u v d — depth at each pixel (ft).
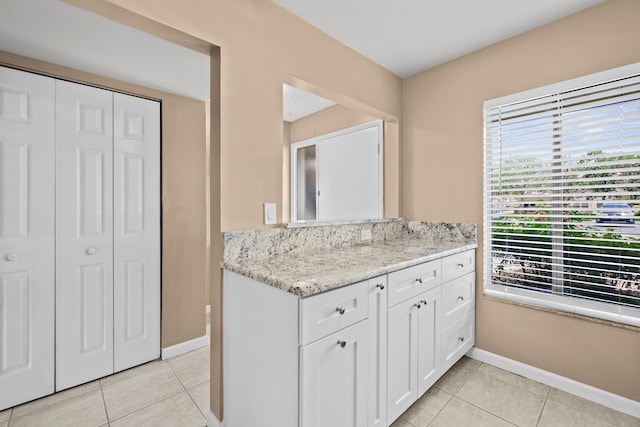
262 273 4.00
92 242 6.31
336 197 10.58
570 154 5.90
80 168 6.16
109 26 4.63
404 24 6.08
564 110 5.91
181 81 6.70
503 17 5.87
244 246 4.95
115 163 6.60
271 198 5.38
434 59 7.47
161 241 7.33
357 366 4.08
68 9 4.19
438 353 5.77
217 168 4.76
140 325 6.98
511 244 6.72
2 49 5.29
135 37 4.94
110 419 5.19
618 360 5.34
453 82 7.48
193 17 4.35
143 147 6.99
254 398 4.21
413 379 5.09
